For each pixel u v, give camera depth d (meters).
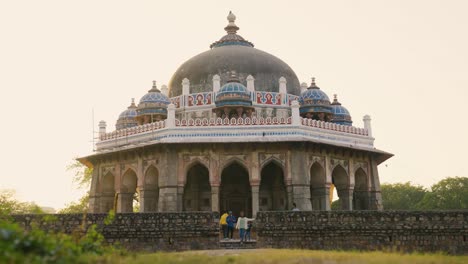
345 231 14.67
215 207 19.72
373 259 7.85
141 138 21.14
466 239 15.02
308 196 19.72
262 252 10.73
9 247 5.67
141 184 20.75
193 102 22.61
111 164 22.19
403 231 14.84
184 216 14.55
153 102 22.30
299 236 14.60
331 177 21.22
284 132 20.06
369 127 22.86
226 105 20.91
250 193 22.17
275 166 22.34
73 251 6.98
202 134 20.11
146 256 8.34
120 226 14.20
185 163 20.09
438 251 14.52
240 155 20.11
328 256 8.82
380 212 14.91
